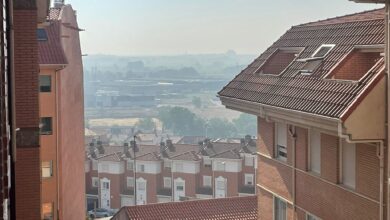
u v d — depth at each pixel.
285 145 20.39
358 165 15.59
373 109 14.02
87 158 75.50
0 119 7.26
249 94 20.41
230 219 33.34
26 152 14.20
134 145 72.94
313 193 18.16
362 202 15.40
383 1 13.91
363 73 16.61
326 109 15.02
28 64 14.10
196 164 69.19
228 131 138.62
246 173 66.50
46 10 16.28
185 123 140.62
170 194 70.81
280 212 21.03
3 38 7.82
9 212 9.46
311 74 17.55
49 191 31.14
